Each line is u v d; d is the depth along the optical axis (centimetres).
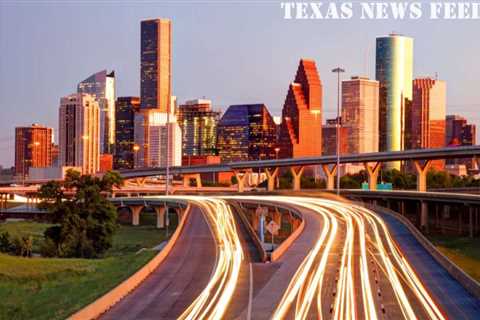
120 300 5609
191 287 6162
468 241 13688
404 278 6531
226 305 5394
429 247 8256
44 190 14625
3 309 6756
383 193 18350
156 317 5003
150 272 7006
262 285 6219
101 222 14650
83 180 14812
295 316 5006
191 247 9162
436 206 17125
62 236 14125
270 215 17000
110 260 10812
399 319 4909
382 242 9188
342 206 15225
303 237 9794
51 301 6944
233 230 11506
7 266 9956
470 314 5078
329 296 5706
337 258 7788
